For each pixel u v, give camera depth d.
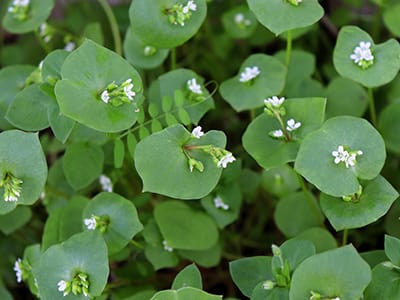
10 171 0.43
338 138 0.43
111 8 0.64
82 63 0.43
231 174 0.49
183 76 0.49
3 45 0.66
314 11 0.45
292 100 0.45
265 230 0.55
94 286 0.42
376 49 0.47
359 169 0.42
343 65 0.47
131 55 0.52
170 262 0.49
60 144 0.55
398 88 0.54
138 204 0.51
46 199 0.52
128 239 0.45
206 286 0.54
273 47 0.62
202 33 0.60
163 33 0.47
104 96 0.43
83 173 0.49
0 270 0.54
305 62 0.54
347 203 0.44
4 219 0.51
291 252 0.43
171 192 0.42
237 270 0.44
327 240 0.47
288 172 0.50
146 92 0.54
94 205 0.46
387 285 0.42
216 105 0.59
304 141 0.43
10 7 0.53
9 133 0.43
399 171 0.52
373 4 0.63
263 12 0.45
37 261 0.48
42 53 0.62
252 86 0.49
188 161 0.43
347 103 0.52
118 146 0.47
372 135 0.42
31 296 0.56
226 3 0.62
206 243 0.48
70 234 0.48
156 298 0.41
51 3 0.52
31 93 0.46
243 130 0.59
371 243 0.52
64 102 0.42
